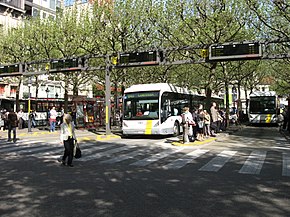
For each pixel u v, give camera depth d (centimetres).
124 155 1259
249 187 727
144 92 1980
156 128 1909
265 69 3747
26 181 796
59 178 830
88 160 1137
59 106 3631
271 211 554
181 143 1596
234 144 1631
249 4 1819
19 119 2967
